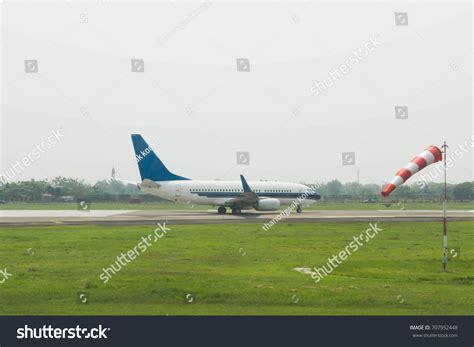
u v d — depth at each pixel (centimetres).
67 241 7031
